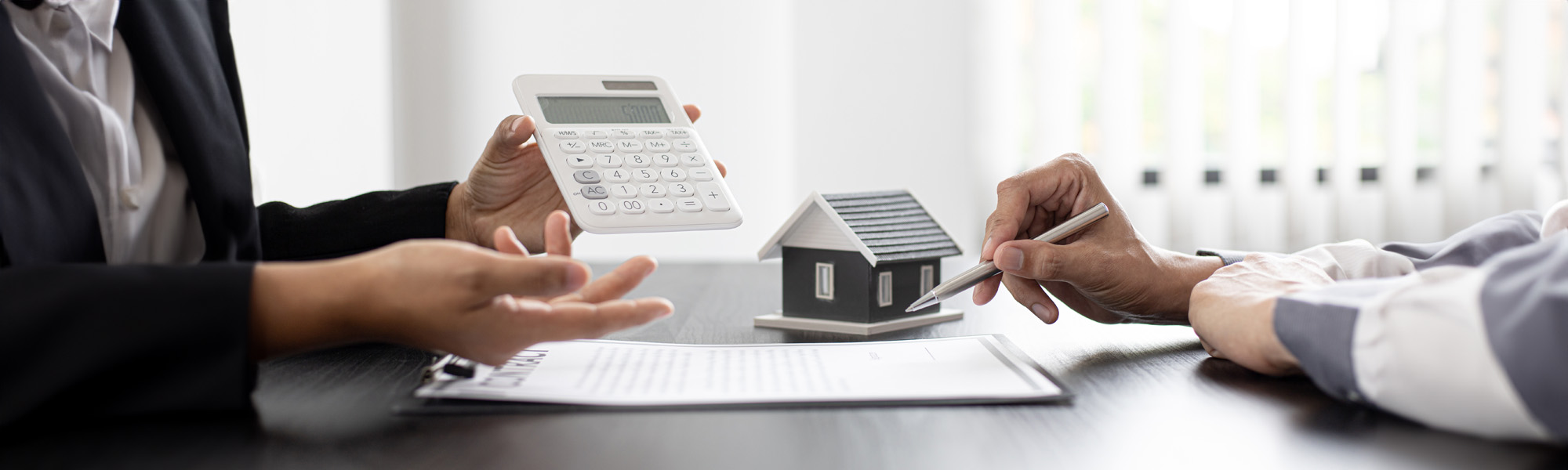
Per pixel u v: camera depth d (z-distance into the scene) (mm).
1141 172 2408
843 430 485
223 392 493
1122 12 2336
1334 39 2352
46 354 472
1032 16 2357
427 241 518
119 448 456
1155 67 2383
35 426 490
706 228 738
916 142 2453
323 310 500
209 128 770
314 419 507
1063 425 493
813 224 842
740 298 1028
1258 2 2346
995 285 810
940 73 2430
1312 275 679
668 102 825
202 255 823
